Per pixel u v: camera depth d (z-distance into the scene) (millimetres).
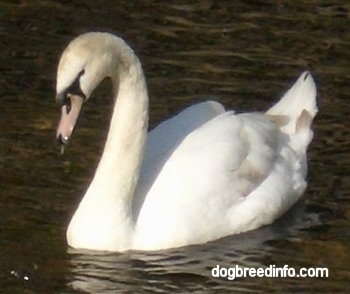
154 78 18344
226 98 17922
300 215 15664
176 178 15062
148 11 20250
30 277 14148
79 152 16484
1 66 18609
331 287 14133
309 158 16594
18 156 16344
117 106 14828
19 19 19906
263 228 15414
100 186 14805
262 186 15500
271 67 18750
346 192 15992
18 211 15297
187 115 15703
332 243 15031
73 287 14000
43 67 18609
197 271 14430
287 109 16438
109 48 14383
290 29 19812
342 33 19750
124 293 13930
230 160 15312
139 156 14867
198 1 20547
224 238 15141
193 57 18953
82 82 14148
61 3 20438
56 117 17266
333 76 18547
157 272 14383
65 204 15453
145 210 14875
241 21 20000
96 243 14688
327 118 17484
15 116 17266
